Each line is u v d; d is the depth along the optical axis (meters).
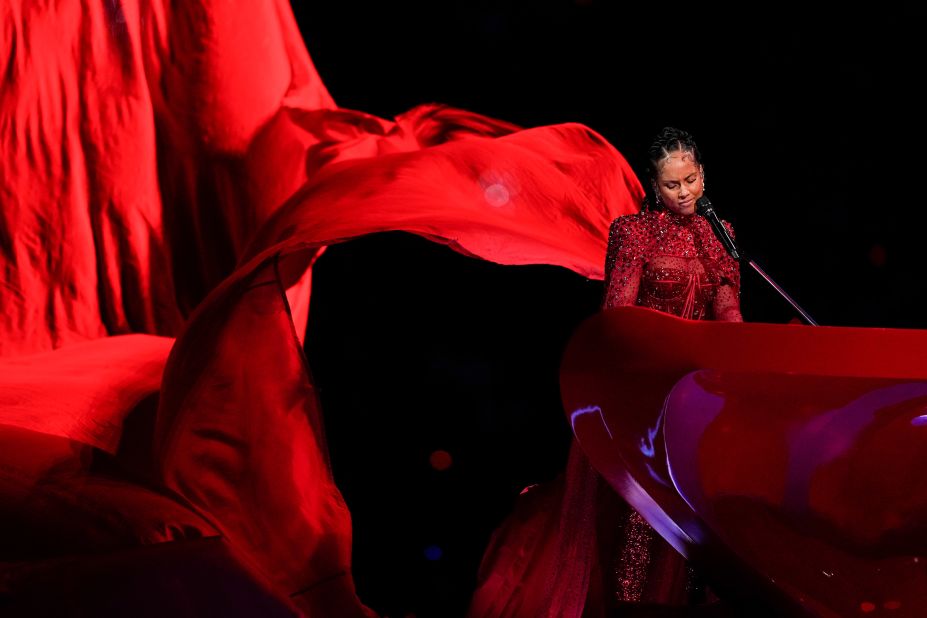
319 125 3.05
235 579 1.71
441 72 3.54
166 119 2.89
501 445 3.64
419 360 3.69
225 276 2.94
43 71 2.77
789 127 3.42
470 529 3.49
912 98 3.35
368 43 3.53
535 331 3.70
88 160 2.80
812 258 3.43
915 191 3.36
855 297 3.41
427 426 3.65
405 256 3.69
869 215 3.41
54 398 2.25
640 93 3.48
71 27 2.81
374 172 2.54
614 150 3.05
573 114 3.52
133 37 2.86
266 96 3.01
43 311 2.72
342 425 3.64
